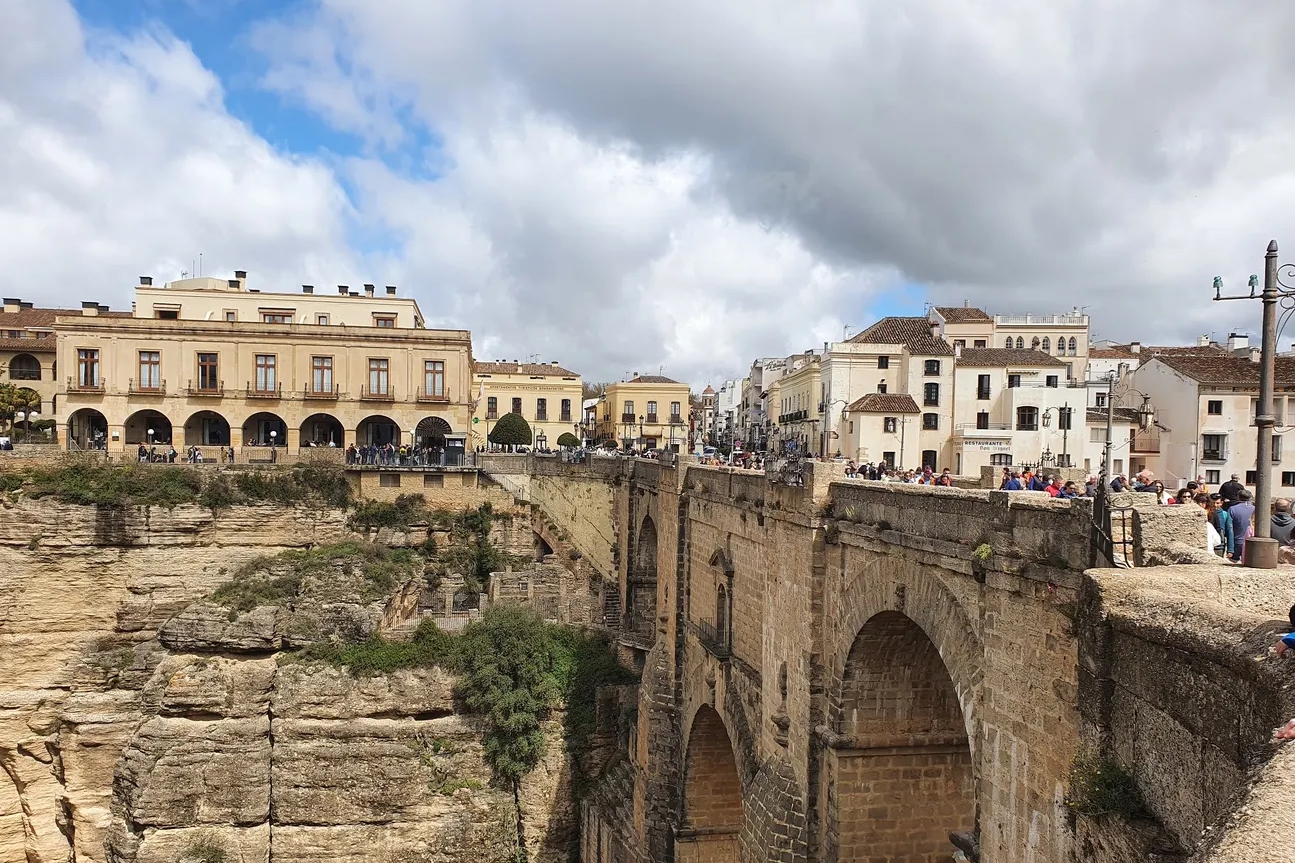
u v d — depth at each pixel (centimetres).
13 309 9138
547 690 4800
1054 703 1395
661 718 4022
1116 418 6284
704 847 3825
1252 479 5659
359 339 7488
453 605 5703
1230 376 5831
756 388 12888
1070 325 9919
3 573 5647
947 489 1781
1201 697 839
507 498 6919
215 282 8444
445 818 4584
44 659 5734
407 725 4706
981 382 7356
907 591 1919
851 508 2231
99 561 5900
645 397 13125
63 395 7050
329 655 4819
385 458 7025
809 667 2378
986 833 1611
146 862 4384
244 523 6269
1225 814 604
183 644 4844
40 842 5506
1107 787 992
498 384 11894
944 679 2264
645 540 5500
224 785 4534
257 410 7344
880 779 2222
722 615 3428
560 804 4678
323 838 4544
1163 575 1037
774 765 2628
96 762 5503
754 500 2967
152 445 7144
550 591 5803
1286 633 753
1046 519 1430
